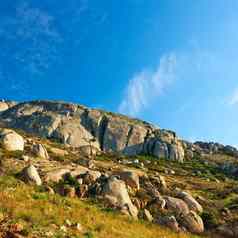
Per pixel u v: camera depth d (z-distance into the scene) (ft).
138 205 145.07
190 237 112.16
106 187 139.74
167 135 473.67
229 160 453.99
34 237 50.26
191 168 393.91
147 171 282.97
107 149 444.55
